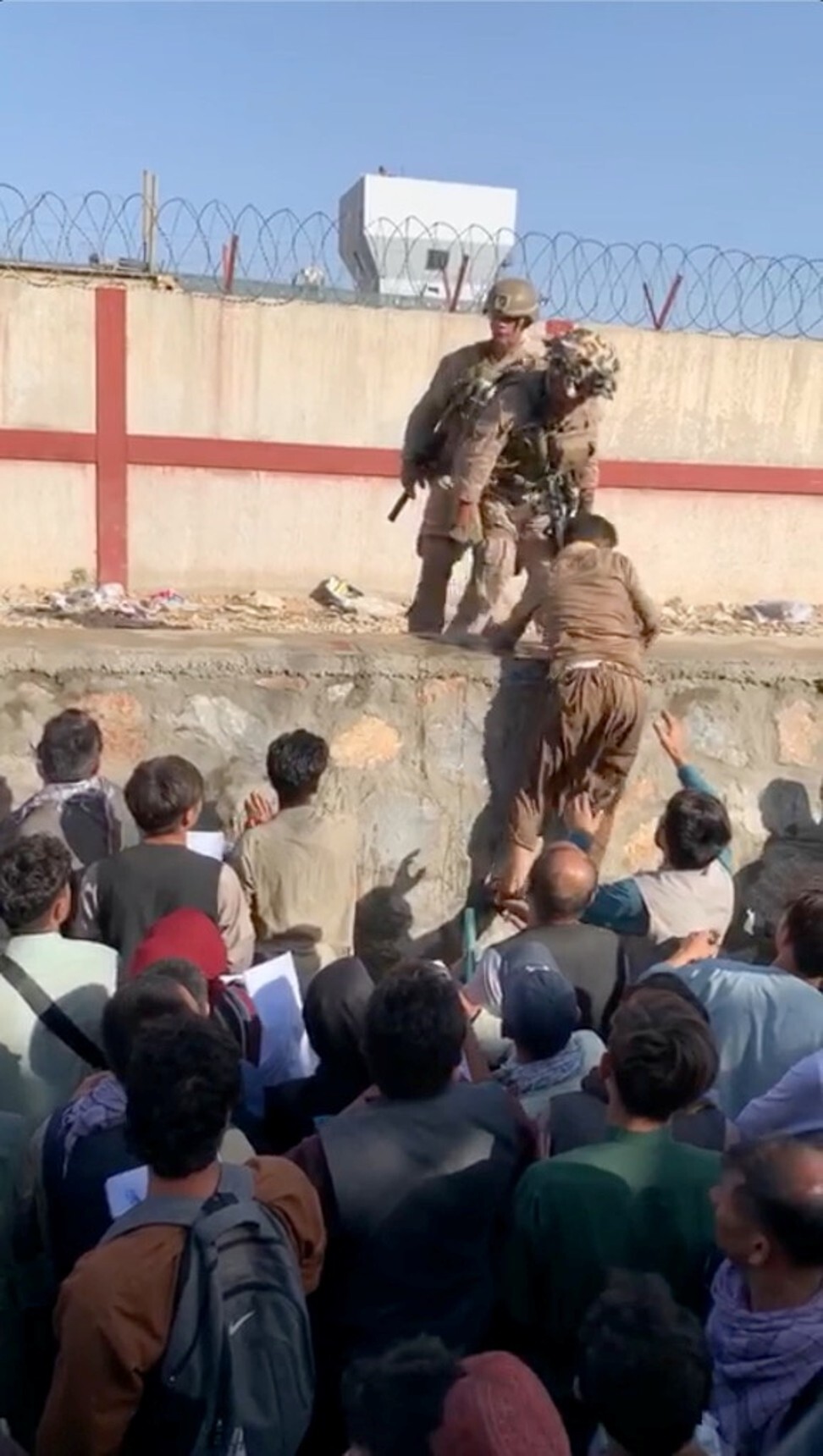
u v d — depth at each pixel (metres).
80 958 3.00
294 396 9.05
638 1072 2.37
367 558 9.38
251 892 4.11
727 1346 2.01
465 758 5.17
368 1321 2.36
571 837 4.70
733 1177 2.04
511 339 5.40
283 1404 1.95
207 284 9.13
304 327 8.98
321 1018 2.90
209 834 4.40
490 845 5.26
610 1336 1.72
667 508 9.75
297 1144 2.78
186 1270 1.95
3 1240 2.52
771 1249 1.98
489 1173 2.42
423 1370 1.62
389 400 9.21
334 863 4.15
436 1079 2.46
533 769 4.95
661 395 9.55
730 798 5.45
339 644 5.23
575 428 5.29
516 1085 2.90
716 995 3.18
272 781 4.18
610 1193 2.33
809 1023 3.10
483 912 5.27
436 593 5.86
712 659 5.37
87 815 3.96
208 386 8.90
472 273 9.80
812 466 9.96
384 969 5.21
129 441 8.82
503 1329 2.50
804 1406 1.93
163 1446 1.94
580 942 3.54
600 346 5.14
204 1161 2.04
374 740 5.09
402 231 9.77
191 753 4.97
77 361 8.64
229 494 9.07
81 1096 2.48
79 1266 1.97
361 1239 2.35
